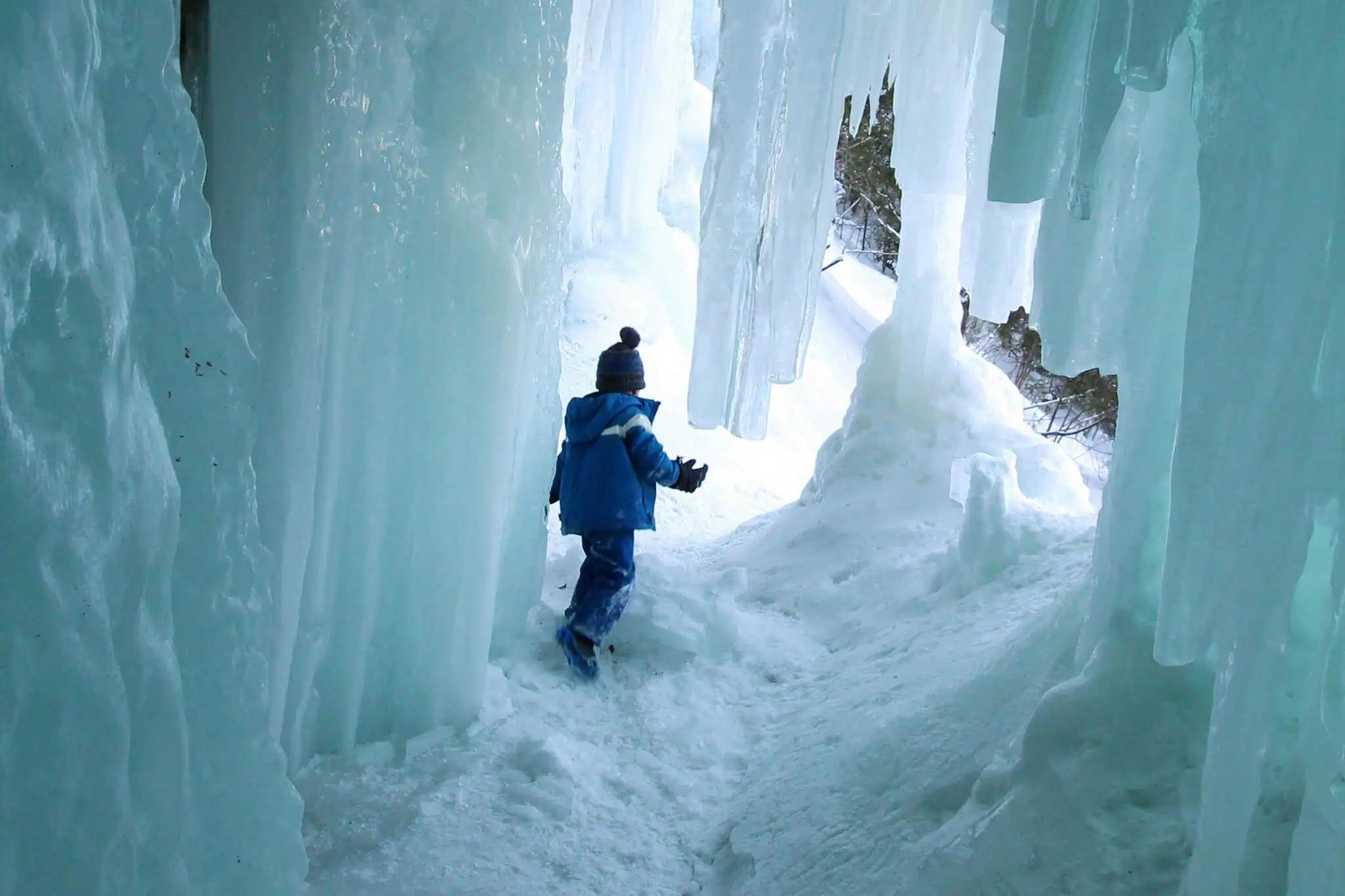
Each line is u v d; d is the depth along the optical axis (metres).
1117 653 2.04
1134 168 1.92
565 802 2.57
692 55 8.32
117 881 1.29
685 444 7.11
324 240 2.39
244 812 1.59
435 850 2.36
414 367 2.66
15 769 1.18
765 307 3.14
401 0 2.46
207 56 2.32
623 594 3.35
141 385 1.40
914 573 3.73
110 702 1.28
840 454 4.82
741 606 3.96
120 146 1.39
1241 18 1.44
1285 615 1.44
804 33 2.93
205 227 1.51
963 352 4.80
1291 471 1.41
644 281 8.49
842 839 2.24
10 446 1.17
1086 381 9.93
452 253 2.65
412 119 2.54
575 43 6.65
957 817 2.07
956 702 2.46
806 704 3.05
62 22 1.24
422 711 2.89
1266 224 1.43
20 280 1.18
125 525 1.33
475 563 2.86
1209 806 1.54
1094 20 1.72
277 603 2.37
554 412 3.41
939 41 3.51
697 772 2.79
